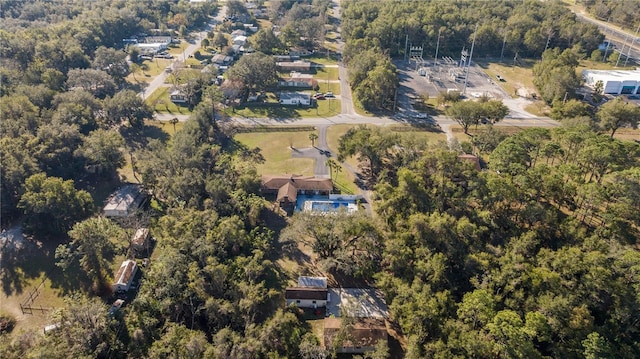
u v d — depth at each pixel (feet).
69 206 351.87
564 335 238.07
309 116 599.98
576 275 271.90
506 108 517.55
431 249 299.58
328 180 428.15
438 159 378.32
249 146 519.19
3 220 375.66
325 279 312.91
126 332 265.34
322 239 323.16
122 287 312.09
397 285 276.82
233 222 334.85
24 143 405.18
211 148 456.86
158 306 276.82
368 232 310.65
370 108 621.31
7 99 458.50
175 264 292.61
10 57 613.93
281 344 254.47
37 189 353.10
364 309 292.40
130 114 539.29
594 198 326.24
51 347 230.68
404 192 350.84
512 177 360.69
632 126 483.10
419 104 630.33
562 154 400.06
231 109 617.21
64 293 312.91
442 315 254.27
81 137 441.68
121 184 438.40
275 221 384.68
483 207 344.69
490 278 271.08
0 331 280.10
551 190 341.21
